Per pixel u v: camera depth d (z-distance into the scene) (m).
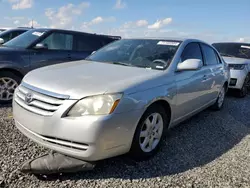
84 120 2.58
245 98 7.65
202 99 4.57
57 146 2.72
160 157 3.35
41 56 5.65
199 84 4.25
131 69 3.51
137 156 3.12
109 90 2.71
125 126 2.77
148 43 4.30
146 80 3.13
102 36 6.92
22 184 2.56
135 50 4.15
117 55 4.18
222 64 5.63
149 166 3.10
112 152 2.76
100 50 4.65
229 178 2.93
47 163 2.70
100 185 2.64
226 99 7.30
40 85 2.94
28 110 2.88
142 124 3.03
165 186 2.70
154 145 3.37
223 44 9.25
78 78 3.01
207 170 3.09
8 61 5.17
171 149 3.61
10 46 5.73
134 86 2.91
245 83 7.63
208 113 5.59
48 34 5.93
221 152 3.65
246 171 3.12
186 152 3.56
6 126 3.98
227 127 4.76
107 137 2.63
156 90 3.16
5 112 4.73
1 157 3.02
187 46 4.22
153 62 3.76
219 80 5.30
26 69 5.43
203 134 4.30
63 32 6.21
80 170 2.77
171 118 3.62
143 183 2.73
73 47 6.29
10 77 5.30
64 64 3.87
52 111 2.70
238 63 7.46
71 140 2.62
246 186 2.79
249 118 5.49
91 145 2.59
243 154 3.61
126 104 2.75
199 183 2.79
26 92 3.01
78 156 2.66
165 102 3.40
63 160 2.77
